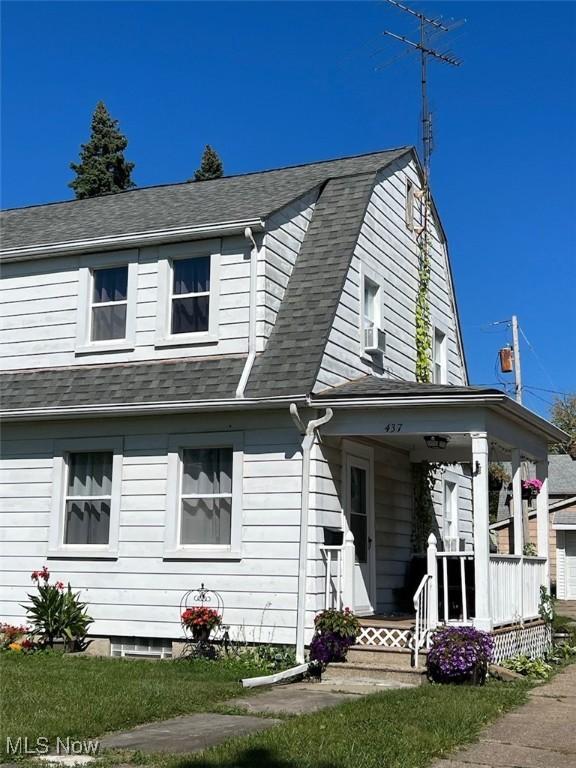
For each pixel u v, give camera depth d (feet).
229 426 43.60
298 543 41.19
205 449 44.62
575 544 105.40
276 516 41.88
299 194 49.65
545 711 31.37
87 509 46.88
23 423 48.57
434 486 59.67
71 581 45.91
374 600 47.55
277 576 41.37
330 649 38.73
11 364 50.70
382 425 41.14
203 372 44.83
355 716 28.45
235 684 35.01
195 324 46.85
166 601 43.55
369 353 50.21
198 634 41.29
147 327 47.50
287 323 45.14
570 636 54.34
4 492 48.47
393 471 52.34
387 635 39.55
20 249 50.65
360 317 49.21
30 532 47.44
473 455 39.55
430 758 24.26
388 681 37.19
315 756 23.47
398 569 51.75
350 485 45.75
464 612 39.27
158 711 29.25
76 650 44.62
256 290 44.98
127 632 44.04
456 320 68.44
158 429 45.34
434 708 30.01
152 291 47.78
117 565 44.98
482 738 26.96
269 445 42.65
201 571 43.04
